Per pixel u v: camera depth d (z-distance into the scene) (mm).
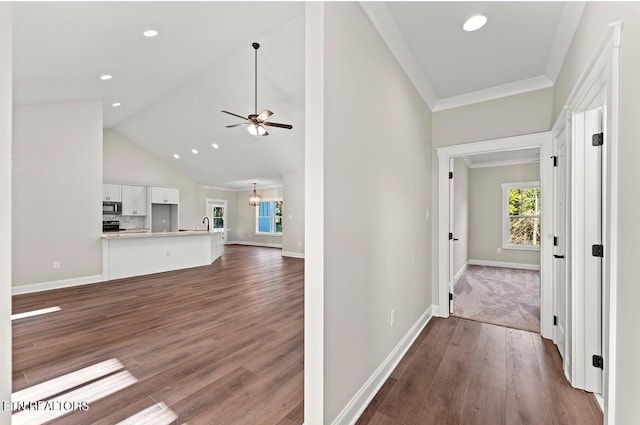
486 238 6914
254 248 10289
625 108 1199
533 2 1837
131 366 2178
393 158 2283
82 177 4801
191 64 4148
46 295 4137
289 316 3273
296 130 5777
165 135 7301
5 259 660
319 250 1410
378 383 1972
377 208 2004
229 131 6438
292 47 3809
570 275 2047
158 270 5793
